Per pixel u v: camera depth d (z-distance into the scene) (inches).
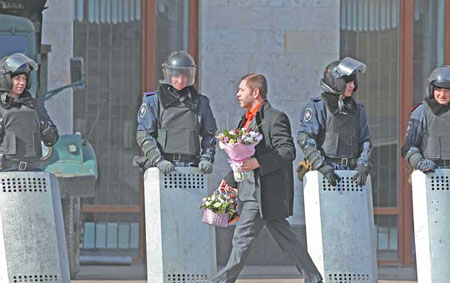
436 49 1886.1
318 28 1828.2
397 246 1881.2
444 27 1883.6
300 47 1823.3
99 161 1876.2
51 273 1232.8
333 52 1829.5
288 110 1822.1
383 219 1882.4
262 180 1257.4
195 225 1254.3
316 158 1267.2
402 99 1881.2
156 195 1248.8
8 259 1220.5
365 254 1278.3
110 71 1872.5
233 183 1296.8
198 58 1854.1
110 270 1756.9
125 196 1882.4
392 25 1881.2
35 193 1237.7
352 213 1275.8
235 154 1243.2
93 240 1881.2
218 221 1250.0
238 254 1262.3
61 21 1863.9
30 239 1227.2
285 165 1258.6
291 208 1285.7
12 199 1228.5
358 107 1296.8
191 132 1258.6
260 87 1285.7
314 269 1264.8
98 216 1881.2
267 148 1267.2
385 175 1881.2
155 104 1262.3
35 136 1258.6
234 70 1818.4
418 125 1289.4
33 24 1615.4
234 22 1817.2
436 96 1284.4
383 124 1882.4
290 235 1267.2
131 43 1876.2
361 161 1272.1
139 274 1711.4
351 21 1877.5
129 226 1882.4
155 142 1254.9
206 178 1261.1
